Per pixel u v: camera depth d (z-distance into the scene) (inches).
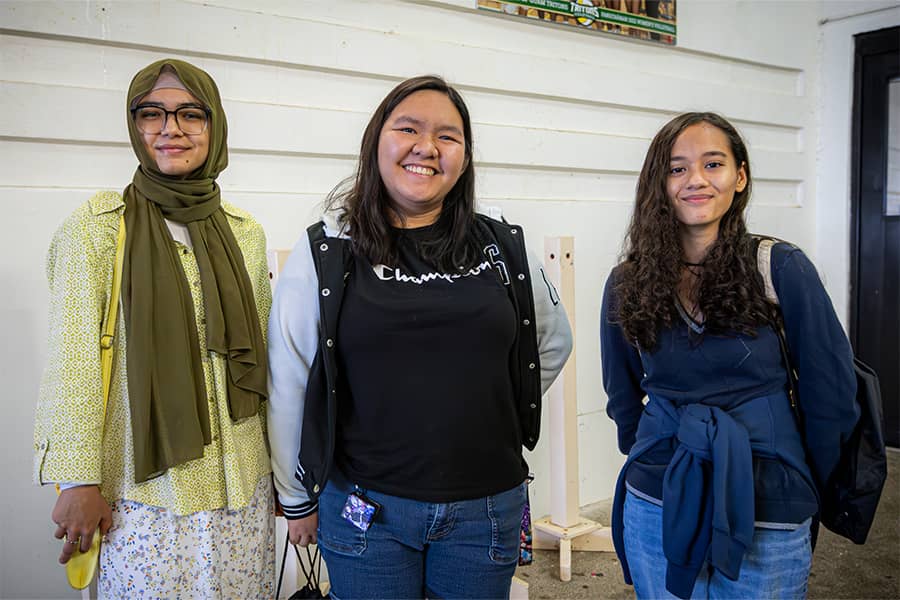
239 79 88.2
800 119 159.2
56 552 78.6
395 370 48.9
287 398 53.3
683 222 56.5
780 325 54.2
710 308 53.6
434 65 103.5
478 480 49.8
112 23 78.6
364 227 51.4
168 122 52.3
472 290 50.7
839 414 52.4
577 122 122.1
